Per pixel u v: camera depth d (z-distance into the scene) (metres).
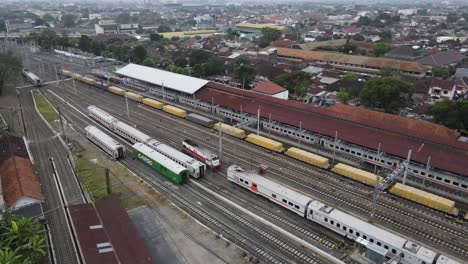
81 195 63.53
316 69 156.00
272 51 187.25
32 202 54.75
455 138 77.44
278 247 49.50
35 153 81.00
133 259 43.00
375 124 75.88
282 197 57.16
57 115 107.00
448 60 168.12
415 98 116.94
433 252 43.38
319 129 80.44
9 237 44.38
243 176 63.53
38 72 165.12
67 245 50.69
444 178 62.50
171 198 62.00
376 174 68.75
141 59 178.88
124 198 61.66
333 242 50.19
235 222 55.31
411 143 69.00
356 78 135.12
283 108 92.00
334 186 65.44
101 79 150.88
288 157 77.38
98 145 83.69
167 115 106.25
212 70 148.38
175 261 46.25
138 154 75.44
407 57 173.75
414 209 57.94
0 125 88.19
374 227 48.56
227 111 101.25
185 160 69.56
